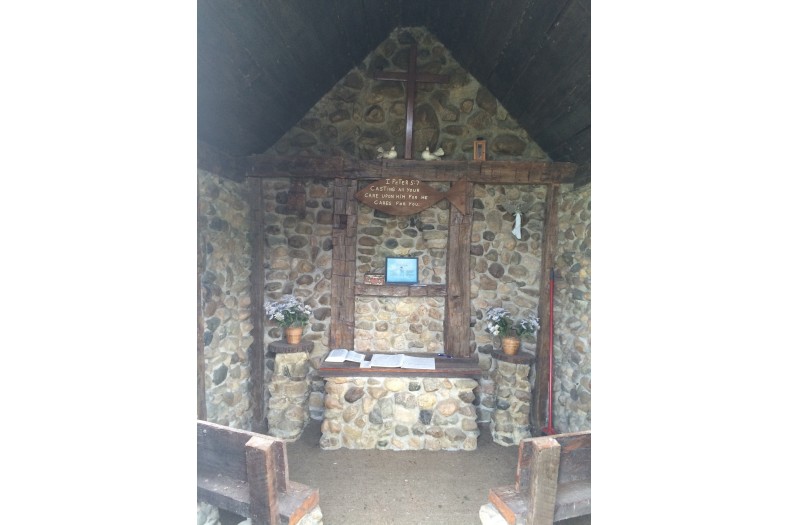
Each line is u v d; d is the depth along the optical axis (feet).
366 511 7.12
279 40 7.24
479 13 8.25
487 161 10.42
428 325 10.79
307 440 9.67
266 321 10.63
